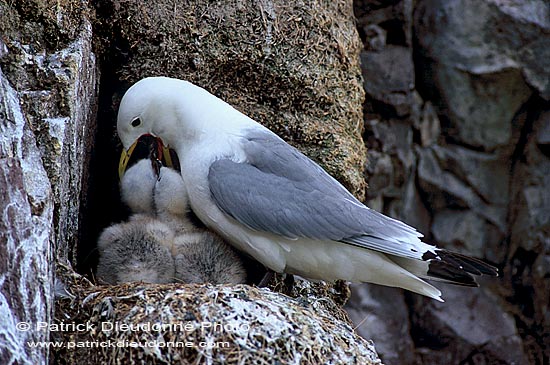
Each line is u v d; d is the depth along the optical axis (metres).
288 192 9.30
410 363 13.55
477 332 13.64
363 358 8.42
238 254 9.85
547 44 13.51
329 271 9.43
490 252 13.90
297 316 8.29
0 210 7.72
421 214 13.97
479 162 13.83
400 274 9.28
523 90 13.59
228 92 10.59
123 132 9.95
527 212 13.77
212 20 10.45
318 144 10.69
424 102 13.84
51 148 8.70
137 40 10.41
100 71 10.53
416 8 13.70
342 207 9.29
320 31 10.73
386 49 13.68
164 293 8.17
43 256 7.82
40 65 8.98
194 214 9.83
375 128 13.65
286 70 10.56
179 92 9.81
